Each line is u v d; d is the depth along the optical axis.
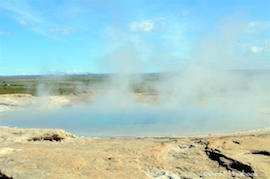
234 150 8.76
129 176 7.10
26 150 8.46
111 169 7.41
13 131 12.28
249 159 8.12
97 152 8.60
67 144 10.33
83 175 6.96
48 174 6.86
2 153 8.23
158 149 9.05
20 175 6.77
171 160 8.30
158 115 21.22
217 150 8.74
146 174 7.32
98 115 22.34
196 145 9.45
